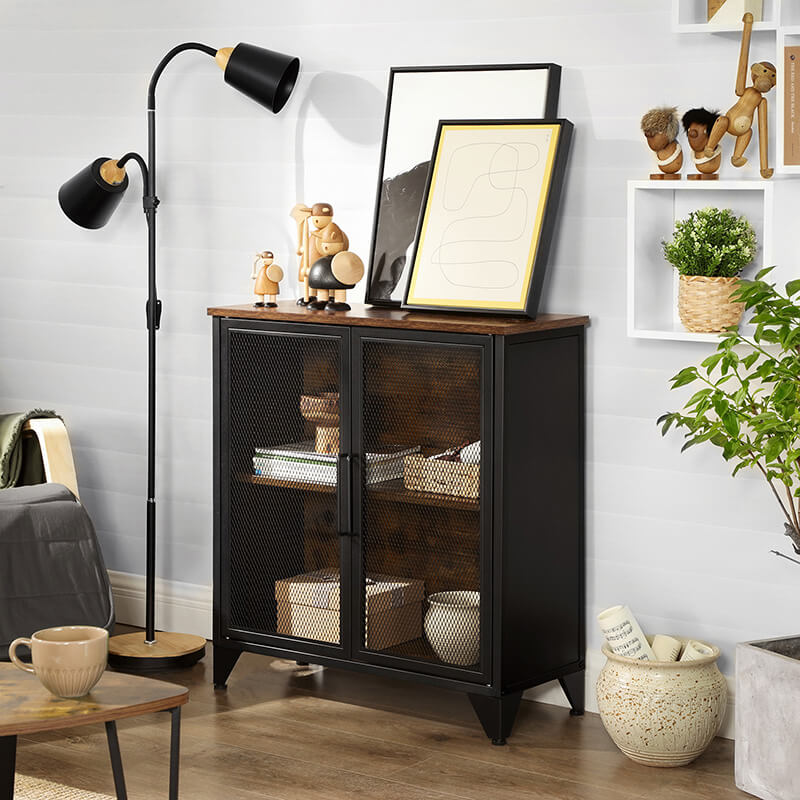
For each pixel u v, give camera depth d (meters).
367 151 4.34
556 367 3.84
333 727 3.91
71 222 5.05
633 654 3.68
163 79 4.75
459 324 3.66
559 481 3.88
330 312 3.99
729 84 3.68
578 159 3.93
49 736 3.81
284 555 4.08
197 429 4.82
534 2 3.96
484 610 3.70
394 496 3.84
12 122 5.15
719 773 3.58
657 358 3.86
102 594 4.06
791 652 3.52
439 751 3.73
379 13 4.25
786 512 3.52
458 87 4.05
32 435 4.63
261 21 4.52
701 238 3.61
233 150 4.63
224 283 4.70
